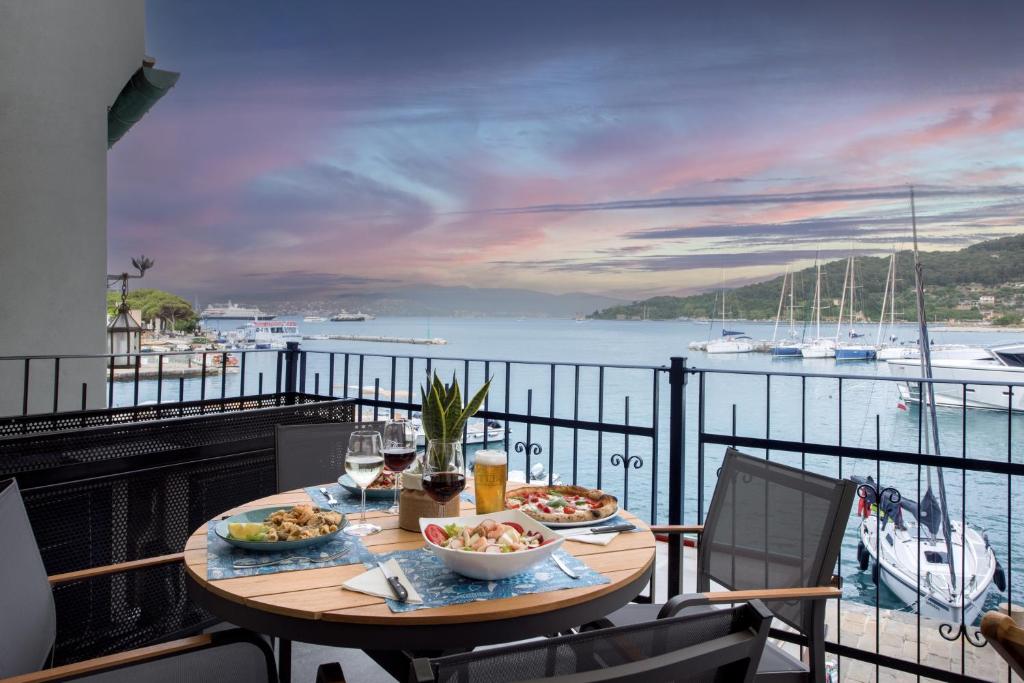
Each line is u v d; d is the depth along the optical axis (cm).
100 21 486
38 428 260
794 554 174
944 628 261
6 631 126
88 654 213
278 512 162
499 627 119
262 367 2042
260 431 262
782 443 277
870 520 721
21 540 143
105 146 490
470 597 125
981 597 655
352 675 243
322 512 161
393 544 154
